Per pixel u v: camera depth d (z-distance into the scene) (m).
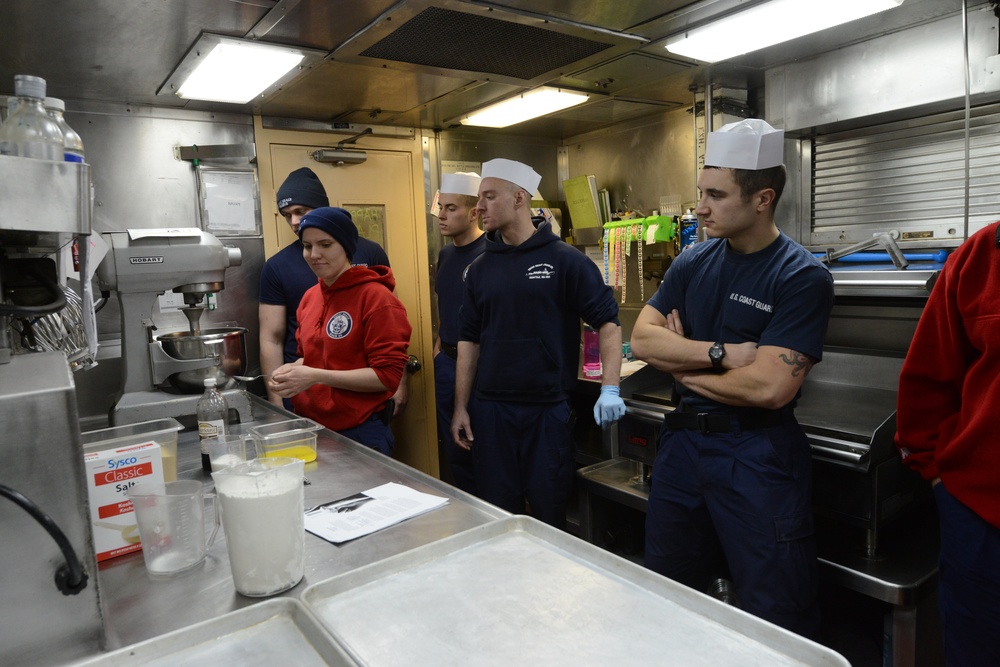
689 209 3.16
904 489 1.77
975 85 1.93
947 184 2.19
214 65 2.20
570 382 2.21
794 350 1.51
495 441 2.21
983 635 1.28
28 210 0.77
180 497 0.96
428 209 3.56
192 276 1.92
